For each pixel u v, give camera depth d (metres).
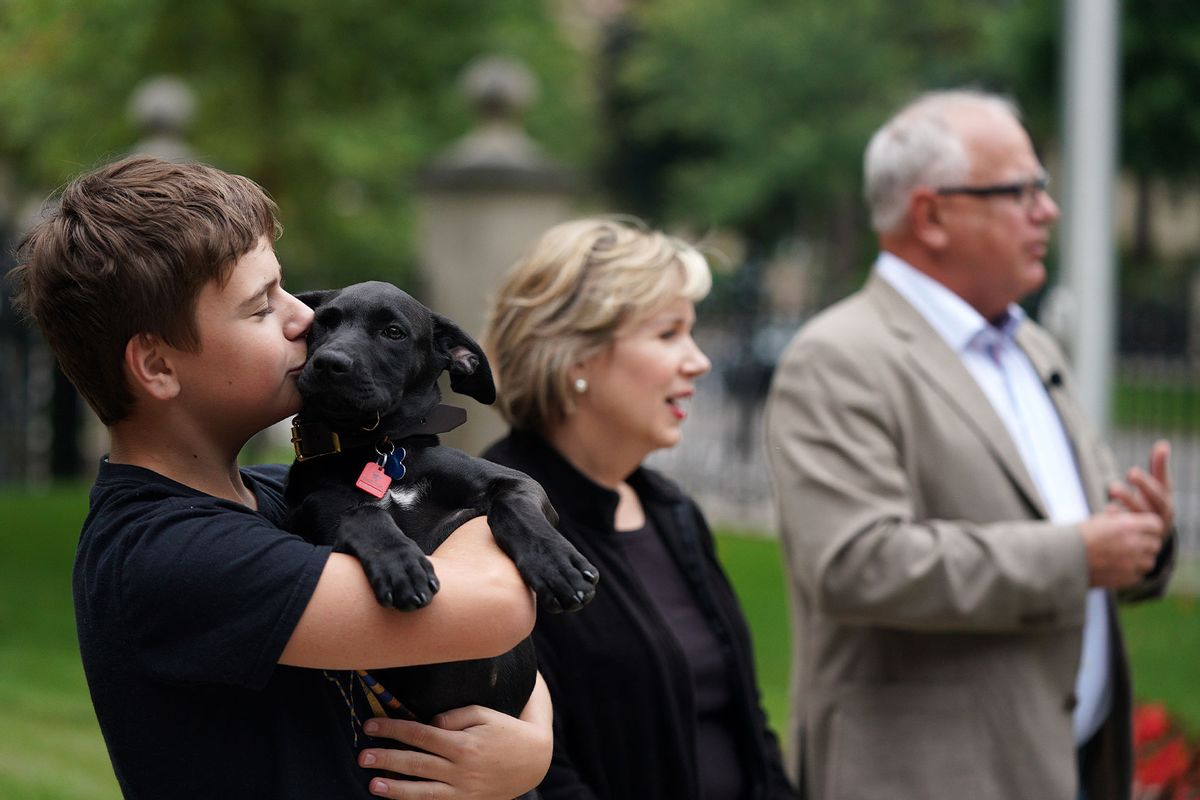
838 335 5.93
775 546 17.66
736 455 21.61
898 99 50.19
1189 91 36.72
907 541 5.43
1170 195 42.09
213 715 3.33
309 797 3.32
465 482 3.74
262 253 3.54
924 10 50.84
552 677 4.67
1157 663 12.89
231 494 3.68
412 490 3.73
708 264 5.87
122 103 25.33
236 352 3.45
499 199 18.19
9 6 19.72
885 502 5.56
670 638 4.89
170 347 3.39
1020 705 5.53
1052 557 5.38
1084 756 6.28
